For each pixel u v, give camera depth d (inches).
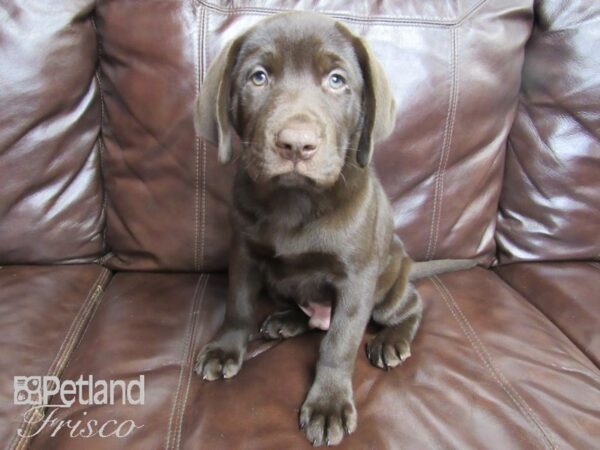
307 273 18.5
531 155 23.9
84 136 22.2
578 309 20.9
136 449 14.1
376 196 18.9
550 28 22.8
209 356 17.3
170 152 21.5
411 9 21.7
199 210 22.2
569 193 23.8
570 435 15.1
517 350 18.4
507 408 15.8
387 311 20.1
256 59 16.3
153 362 17.3
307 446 14.5
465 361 17.8
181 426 14.9
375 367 17.9
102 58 22.0
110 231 23.3
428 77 21.8
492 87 22.5
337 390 16.1
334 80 16.5
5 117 20.6
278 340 19.1
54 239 22.2
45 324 18.5
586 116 23.0
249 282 18.8
